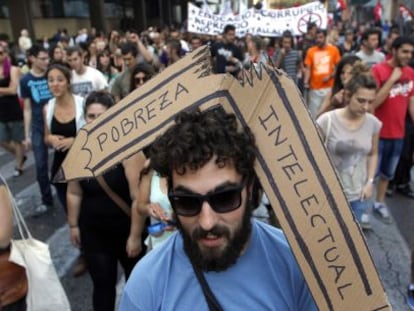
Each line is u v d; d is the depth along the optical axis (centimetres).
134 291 116
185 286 112
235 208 105
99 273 259
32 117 494
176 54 767
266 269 113
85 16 2375
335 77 404
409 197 520
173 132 104
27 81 495
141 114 118
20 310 202
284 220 107
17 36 1898
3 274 196
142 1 3077
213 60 124
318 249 106
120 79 505
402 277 353
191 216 106
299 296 115
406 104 432
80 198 262
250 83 109
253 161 106
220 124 104
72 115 381
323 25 1027
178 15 3975
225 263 107
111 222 254
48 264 210
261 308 110
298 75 826
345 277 105
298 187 106
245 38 1011
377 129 329
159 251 118
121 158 119
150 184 231
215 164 102
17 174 636
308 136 105
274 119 107
